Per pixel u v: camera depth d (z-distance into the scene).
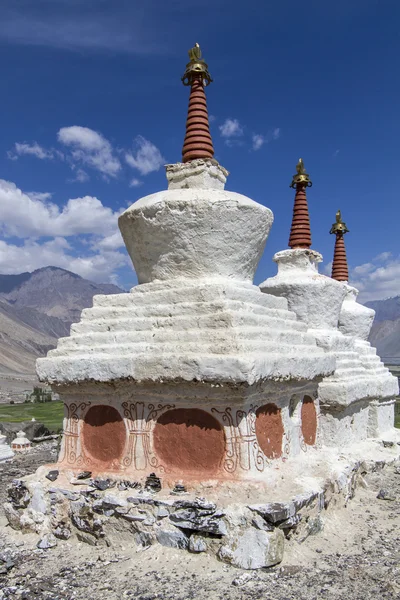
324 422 15.85
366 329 21.30
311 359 11.23
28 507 10.16
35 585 8.03
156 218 10.80
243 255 11.36
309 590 7.67
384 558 8.93
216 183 12.05
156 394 9.81
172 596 7.52
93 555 9.09
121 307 11.09
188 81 12.68
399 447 18.16
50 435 29.22
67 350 10.71
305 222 18.72
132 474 9.83
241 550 8.30
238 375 8.80
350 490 12.04
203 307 10.02
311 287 16.67
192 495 9.05
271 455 10.16
